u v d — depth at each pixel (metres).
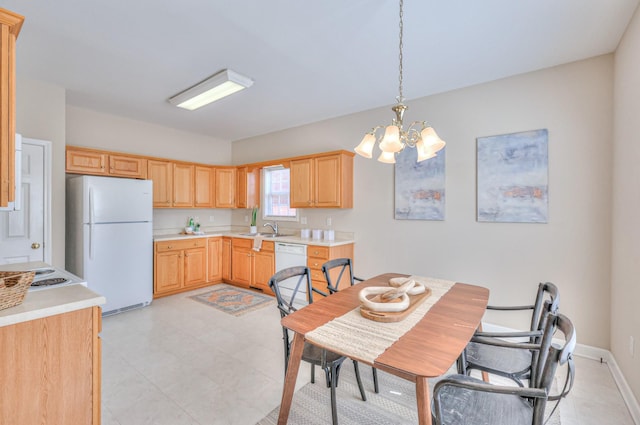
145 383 2.11
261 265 4.34
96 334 1.44
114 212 3.49
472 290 2.05
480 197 3.00
